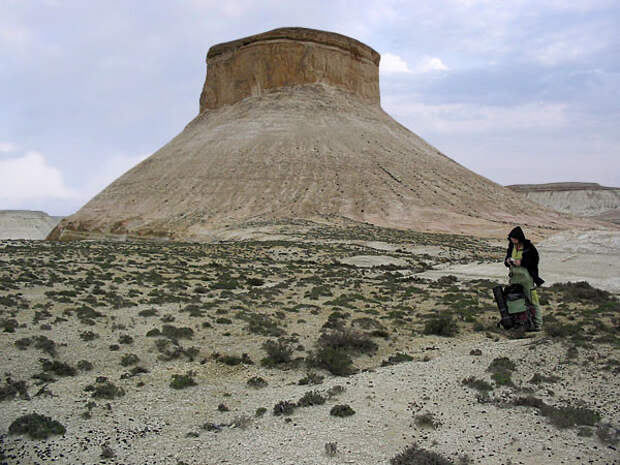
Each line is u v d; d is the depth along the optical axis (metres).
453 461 6.29
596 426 7.12
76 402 8.67
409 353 12.09
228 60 99.38
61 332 12.88
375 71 105.56
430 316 16.12
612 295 18.81
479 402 8.19
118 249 36.41
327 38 97.06
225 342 12.84
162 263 28.69
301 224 56.34
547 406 7.72
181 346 12.21
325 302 18.59
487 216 68.38
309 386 9.67
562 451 6.45
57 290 18.34
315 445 6.86
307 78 95.38
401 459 6.26
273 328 14.02
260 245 41.78
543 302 17.69
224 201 68.75
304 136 82.56
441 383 9.23
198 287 20.61
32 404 8.48
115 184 86.81
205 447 6.98
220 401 8.95
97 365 10.81
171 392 9.34
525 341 11.87
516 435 6.94
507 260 7.19
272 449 6.82
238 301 18.16
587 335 11.60
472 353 11.10
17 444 7.05
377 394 8.82
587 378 8.83
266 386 9.80
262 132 84.00
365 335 13.22
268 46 95.44
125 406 8.59
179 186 75.12
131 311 15.73
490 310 17.02
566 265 23.88
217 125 91.00
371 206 66.12
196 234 56.59
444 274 27.30
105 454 6.74
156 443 7.15
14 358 10.74
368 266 31.25
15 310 14.70
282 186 70.69
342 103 93.56
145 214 69.81
